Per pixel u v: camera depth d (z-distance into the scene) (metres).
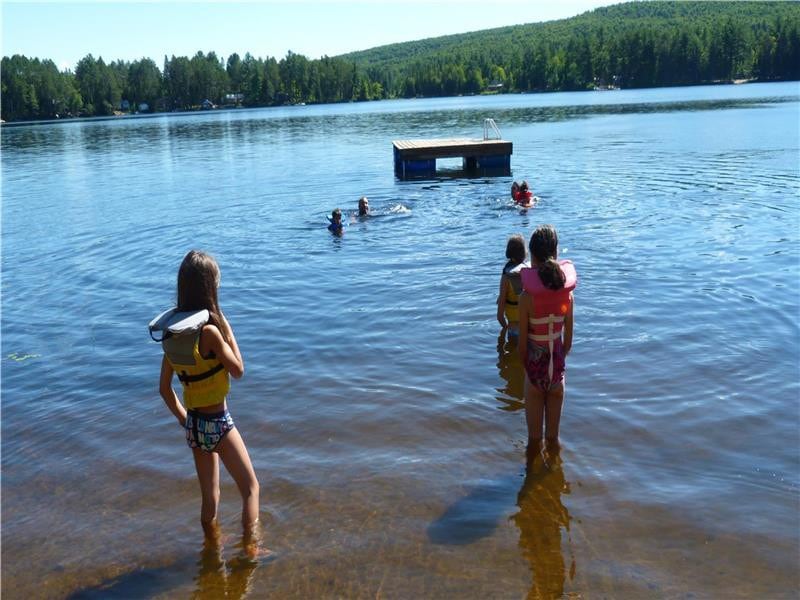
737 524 4.73
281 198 19.72
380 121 65.00
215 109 167.50
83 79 154.50
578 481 5.32
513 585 4.23
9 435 6.45
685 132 35.47
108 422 6.64
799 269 10.33
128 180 26.38
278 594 4.26
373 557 4.55
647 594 4.11
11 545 4.88
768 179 18.77
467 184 20.91
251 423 6.38
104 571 4.57
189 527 5.00
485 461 5.65
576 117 54.75
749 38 145.50
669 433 5.95
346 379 7.25
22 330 9.37
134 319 9.62
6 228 17.08
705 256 11.28
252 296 10.21
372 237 13.88
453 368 7.44
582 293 9.66
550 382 5.70
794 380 6.81
